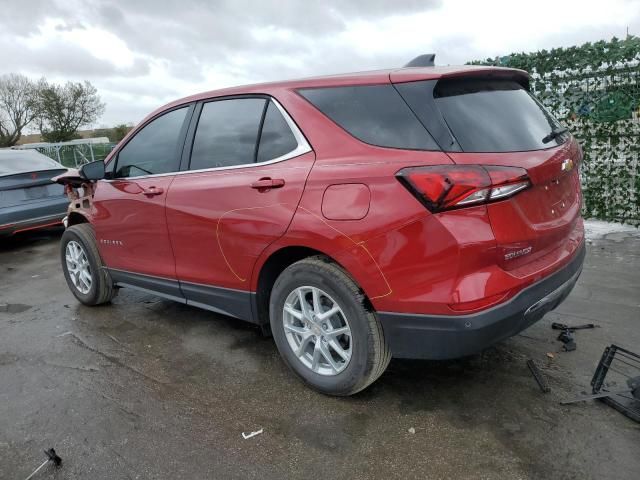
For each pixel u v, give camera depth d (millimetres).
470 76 2699
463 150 2393
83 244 4512
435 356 2512
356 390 2809
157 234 3723
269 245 2949
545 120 2998
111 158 4254
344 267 2646
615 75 6145
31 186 7582
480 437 2521
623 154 6324
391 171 2451
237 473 2369
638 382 2762
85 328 4227
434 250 2350
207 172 3391
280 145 2994
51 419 2879
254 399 2982
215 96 3504
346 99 2783
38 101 45688
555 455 2365
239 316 3352
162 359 3566
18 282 5836
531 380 3002
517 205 2414
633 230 6309
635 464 2279
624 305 4059
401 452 2451
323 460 2428
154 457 2508
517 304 2418
